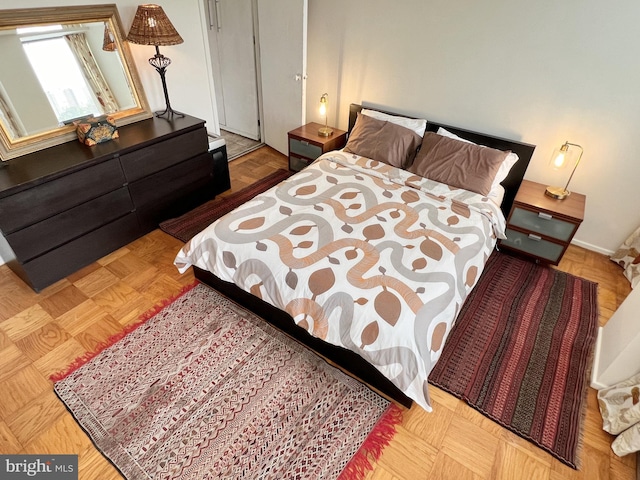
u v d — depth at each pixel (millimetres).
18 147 2131
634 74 2178
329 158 2861
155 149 2521
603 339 1989
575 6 2176
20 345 1939
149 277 2398
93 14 2318
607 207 2602
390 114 3102
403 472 1511
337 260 1834
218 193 3295
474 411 1737
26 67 2127
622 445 1556
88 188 2225
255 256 1877
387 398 1774
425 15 2680
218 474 1479
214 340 1998
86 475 1465
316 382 1815
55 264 2238
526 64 2461
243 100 4129
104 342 1971
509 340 2049
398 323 1568
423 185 2523
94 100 2459
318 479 1473
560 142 2574
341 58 3262
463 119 2881
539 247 2545
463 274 1906
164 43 2412
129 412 1666
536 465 1548
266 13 3277
